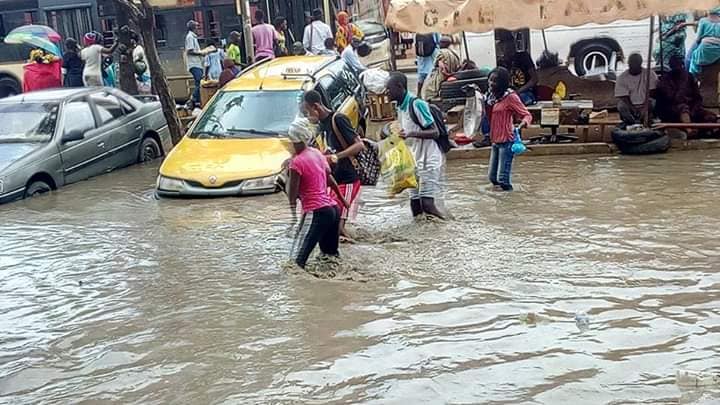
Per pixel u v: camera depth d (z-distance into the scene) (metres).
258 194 11.22
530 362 5.48
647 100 12.68
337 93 13.47
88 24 21.02
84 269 8.54
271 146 11.73
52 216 11.08
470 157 13.26
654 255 7.65
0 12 21.03
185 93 20.14
